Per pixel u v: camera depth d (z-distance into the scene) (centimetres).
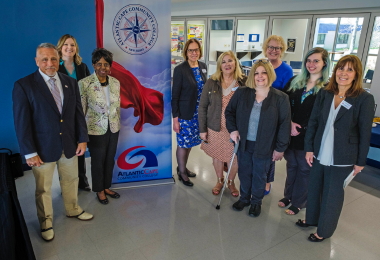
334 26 524
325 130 208
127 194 304
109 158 274
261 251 219
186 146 311
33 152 200
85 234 235
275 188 327
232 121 258
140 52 285
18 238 188
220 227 249
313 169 226
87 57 351
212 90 274
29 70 320
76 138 235
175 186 325
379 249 226
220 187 314
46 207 224
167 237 233
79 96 229
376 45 487
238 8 633
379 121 383
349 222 262
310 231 247
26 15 306
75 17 332
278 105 234
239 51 691
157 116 310
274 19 597
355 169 204
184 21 772
